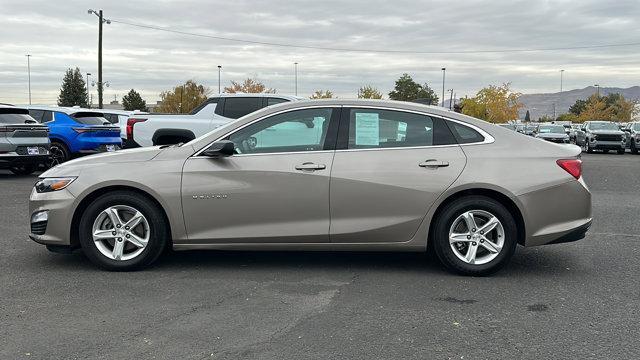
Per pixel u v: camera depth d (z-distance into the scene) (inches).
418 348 150.6
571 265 235.1
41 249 256.4
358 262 236.8
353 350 149.1
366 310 179.0
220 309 179.2
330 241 214.5
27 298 188.9
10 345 151.0
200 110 465.1
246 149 217.6
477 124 219.1
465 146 215.6
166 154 218.7
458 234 214.8
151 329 162.4
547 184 211.2
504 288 202.8
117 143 645.3
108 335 157.9
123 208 217.0
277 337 157.2
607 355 146.7
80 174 217.3
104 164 218.5
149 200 216.2
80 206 218.8
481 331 162.6
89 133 605.0
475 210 212.5
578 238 217.2
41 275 215.6
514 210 215.5
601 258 247.3
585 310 180.7
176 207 213.9
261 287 202.1
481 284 207.2
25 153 514.0
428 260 240.4
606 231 306.3
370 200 211.8
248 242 215.3
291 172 211.8
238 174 212.8
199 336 157.5
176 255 246.2
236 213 214.1
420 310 179.5
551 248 265.7
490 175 210.5
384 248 215.8
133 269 219.8
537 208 211.3
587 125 1347.2
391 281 210.2
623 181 575.8
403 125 218.1
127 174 214.2
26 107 607.2
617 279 215.3
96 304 183.3
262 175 212.1
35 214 219.8
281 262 235.9
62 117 604.7
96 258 218.5
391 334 159.9
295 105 220.2
